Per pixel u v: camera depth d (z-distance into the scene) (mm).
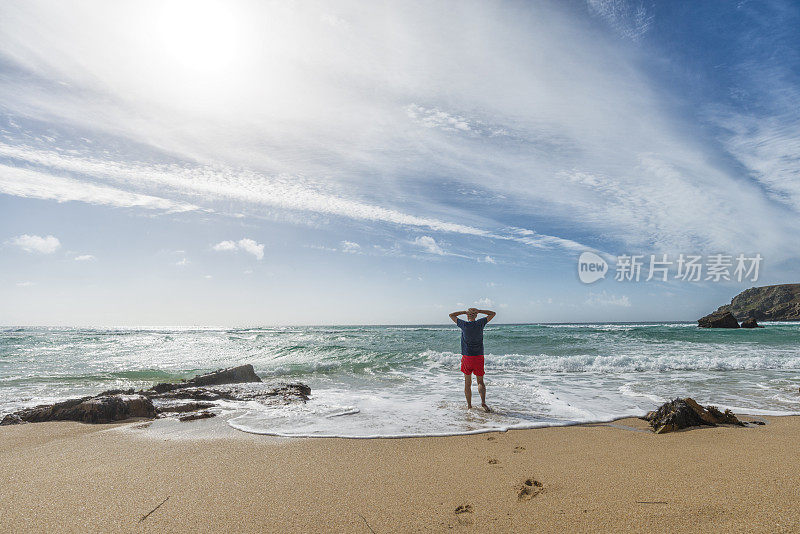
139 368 14492
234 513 2799
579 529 2471
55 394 9109
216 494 3146
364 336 26719
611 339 22594
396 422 5840
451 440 4867
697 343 20969
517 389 9078
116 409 6195
